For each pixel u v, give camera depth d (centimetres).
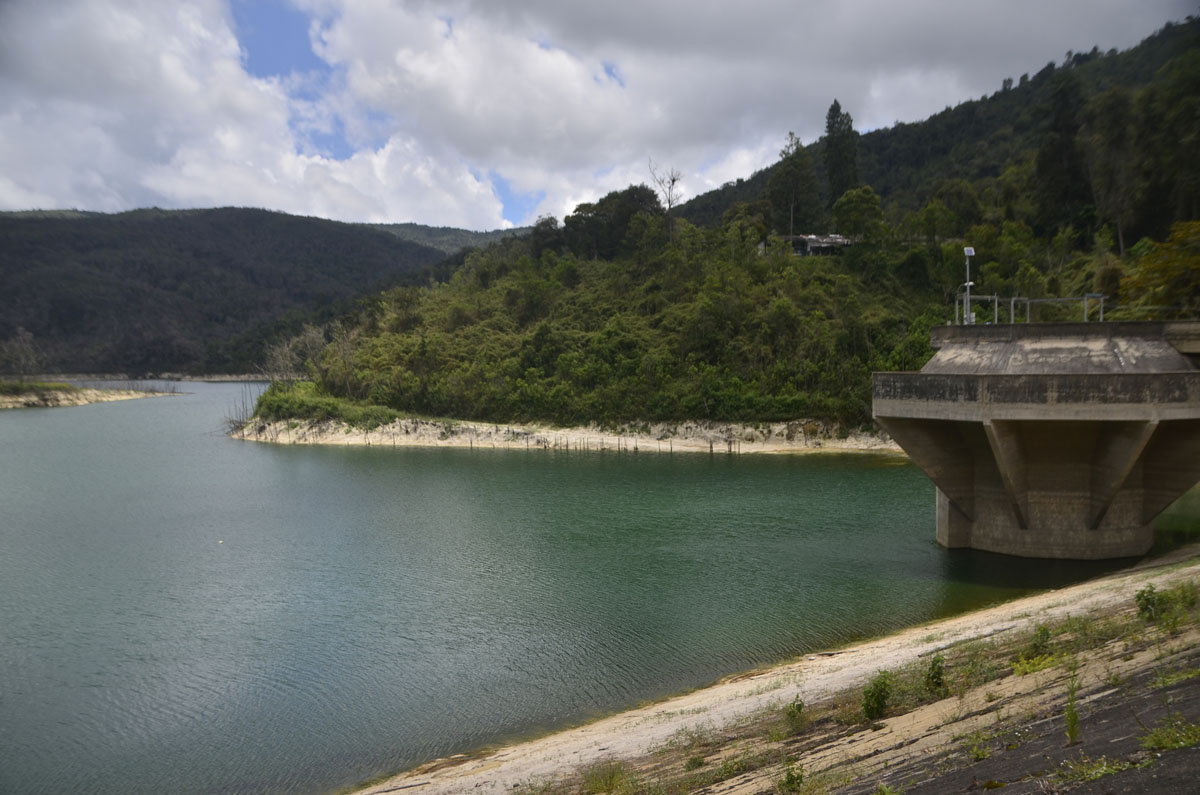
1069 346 3525
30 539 5422
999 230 13038
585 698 2619
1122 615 2016
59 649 3275
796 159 15700
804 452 8988
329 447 10344
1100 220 10750
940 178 18825
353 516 5988
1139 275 5066
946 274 12219
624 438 9956
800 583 3731
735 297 10975
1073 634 1928
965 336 3753
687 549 4597
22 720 2631
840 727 1672
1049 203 12200
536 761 2023
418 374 12169
